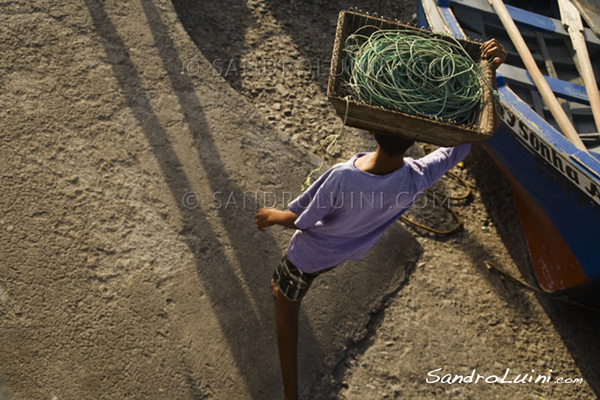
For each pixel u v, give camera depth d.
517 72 4.26
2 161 3.53
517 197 4.45
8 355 2.90
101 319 3.10
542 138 3.59
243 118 4.19
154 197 3.63
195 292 3.31
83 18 4.29
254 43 5.11
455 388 3.31
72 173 3.60
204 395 3.00
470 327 3.61
